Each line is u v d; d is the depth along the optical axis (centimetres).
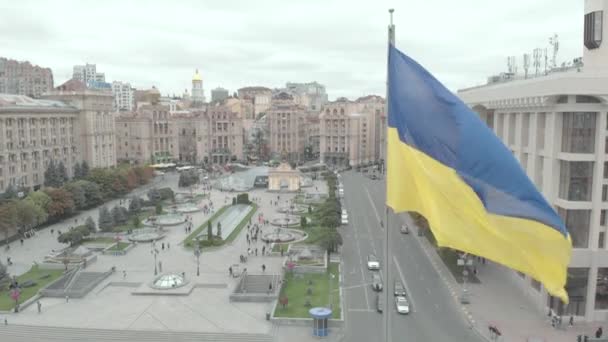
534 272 2723
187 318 8044
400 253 11619
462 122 2741
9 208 12369
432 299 8800
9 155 16662
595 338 7188
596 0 8681
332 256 11338
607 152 7756
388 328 2903
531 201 2712
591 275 7881
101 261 11112
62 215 15612
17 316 8100
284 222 14888
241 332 7538
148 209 17038
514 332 7481
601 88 7394
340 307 8388
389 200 2884
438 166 2767
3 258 11294
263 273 10144
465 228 2731
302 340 7281
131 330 7581
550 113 8244
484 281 9706
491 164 2711
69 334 7481
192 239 12938
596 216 7825
